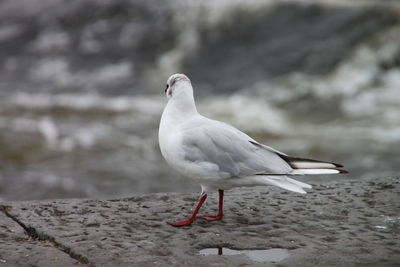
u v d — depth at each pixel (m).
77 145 16.08
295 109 19.95
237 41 25.38
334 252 5.18
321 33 24.44
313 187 7.30
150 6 28.81
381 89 20.97
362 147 16.23
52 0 31.41
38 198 12.39
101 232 5.65
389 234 5.64
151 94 22.36
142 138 16.98
